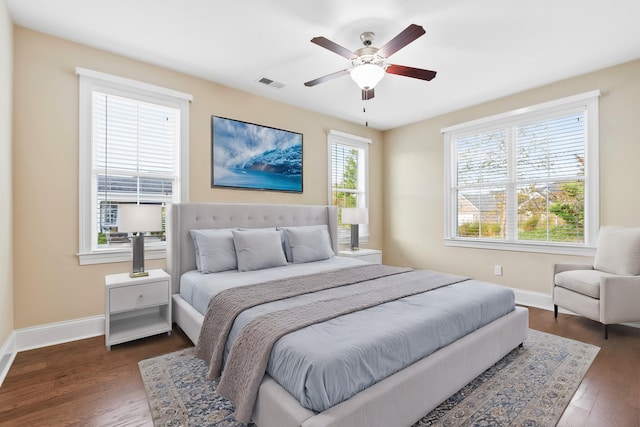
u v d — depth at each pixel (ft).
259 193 12.51
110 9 7.24
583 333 8.95
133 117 9.75
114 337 7.97
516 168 12.34
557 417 5.23
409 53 9.12
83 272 8.74
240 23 7.79
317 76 10.75
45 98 8.20
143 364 7.08
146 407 5.57
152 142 10.09
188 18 7.59
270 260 10.04
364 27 7.93
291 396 4.17
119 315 9.39
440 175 14.76
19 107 7.83
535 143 11.81
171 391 6.00
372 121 15.74
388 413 4.40
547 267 11.44
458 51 9.02
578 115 10.77
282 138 13.08
